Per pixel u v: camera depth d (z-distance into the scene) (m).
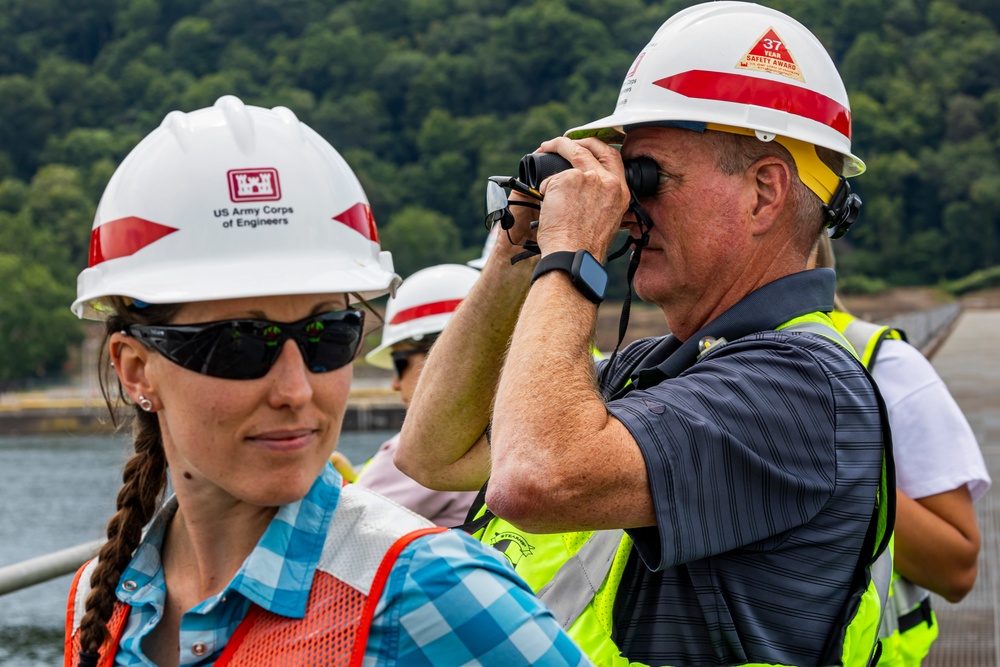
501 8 137.50
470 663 1.31
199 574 1.47
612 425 1.84
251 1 133.88
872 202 114.38
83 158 114.88
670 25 2.18
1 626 17.03
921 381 2.80
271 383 1.38
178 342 1.38
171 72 129.12
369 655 1.30
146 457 1.54
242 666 1.33
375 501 1.42
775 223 2.10
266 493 1.37
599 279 1.98
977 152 116.75
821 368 1.93
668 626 1.93
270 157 1.46
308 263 1.44
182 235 1.44
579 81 119.31
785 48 2.10
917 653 2.85
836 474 1.89
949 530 2.73
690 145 2.08
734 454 1.85
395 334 4.15
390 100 125.50
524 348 1.92
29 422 65.19
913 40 133.12
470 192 112.69
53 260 93.50
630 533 1.87
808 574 1.89
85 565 1.63
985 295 107.81
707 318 2.13
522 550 2.19
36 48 134.38
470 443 2.49
